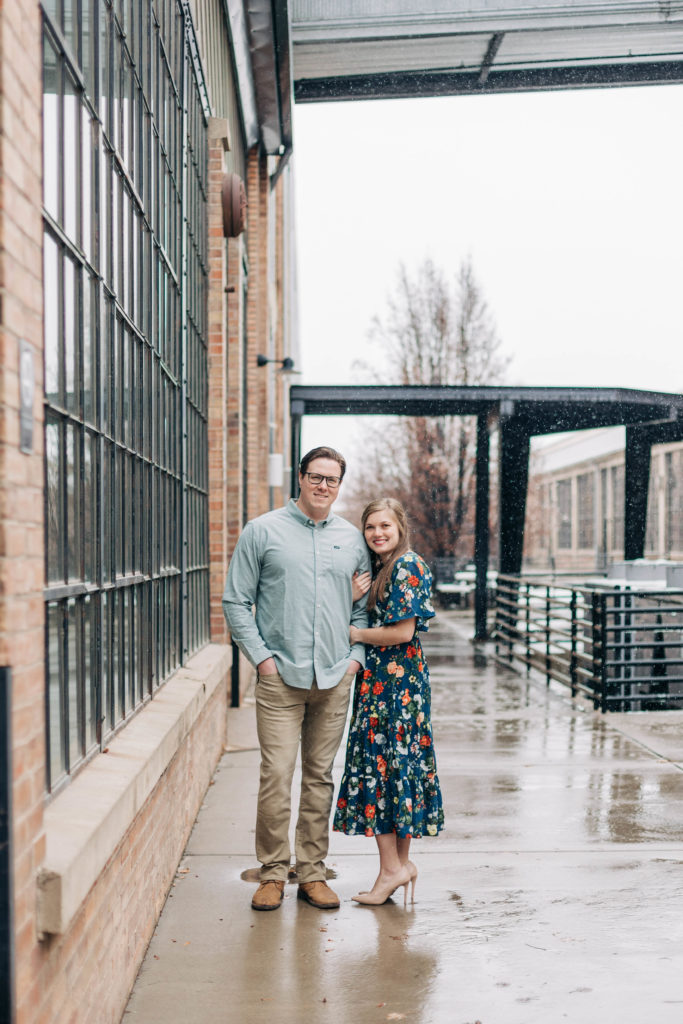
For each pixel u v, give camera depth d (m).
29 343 2.19
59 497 2.82
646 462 16.64
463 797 6.30
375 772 4.36
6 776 1.98
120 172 3.79
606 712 9.61
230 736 8.12
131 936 3.49
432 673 12.85
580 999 3.45
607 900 4.45
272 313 15.97
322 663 4.34
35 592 2.23
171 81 5.44
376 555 4.59
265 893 4.34
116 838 2.83
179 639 5.77
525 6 12.23
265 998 3.44
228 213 7.70
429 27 12.34
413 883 4.46
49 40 2.69
